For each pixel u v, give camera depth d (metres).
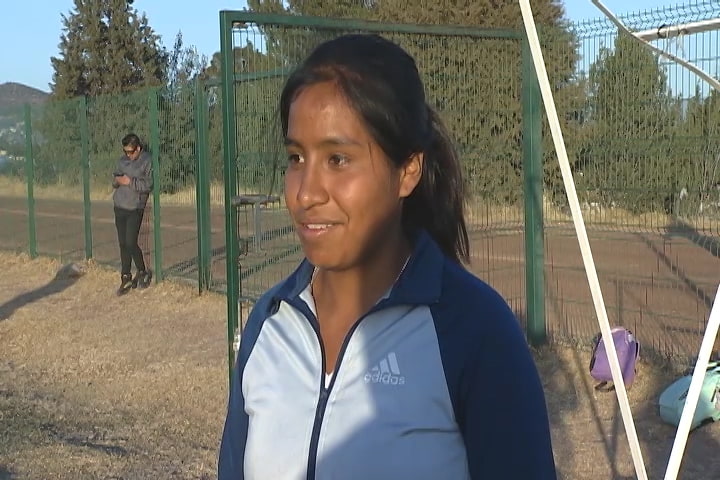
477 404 1.48
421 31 6.32
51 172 14.79
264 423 1.64
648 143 6.56
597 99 6.81
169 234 15.05
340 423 1.55
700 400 5.41
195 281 10.96
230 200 5.42
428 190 1.72
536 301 7.22
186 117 10.98
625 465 5.02
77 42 46.91
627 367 6.12
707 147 6.17
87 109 13.37
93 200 13.31
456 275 1.58
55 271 13.05
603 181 6.90
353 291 1.63
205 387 6.75
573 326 7.46
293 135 1.57
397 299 1.55
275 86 5.58
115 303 10.47
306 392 1.62
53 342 8.53
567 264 8.89
